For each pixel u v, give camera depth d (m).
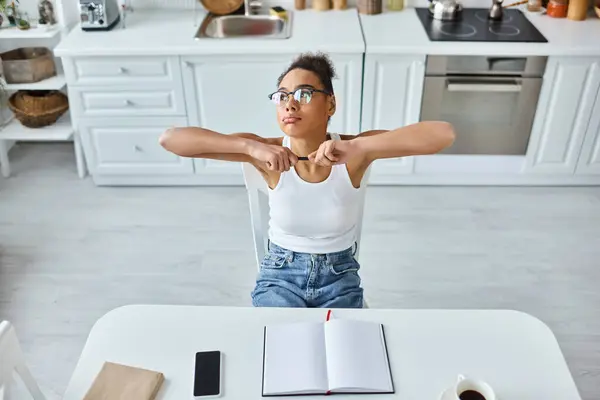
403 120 3.11
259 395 1.30
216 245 2.96
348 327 1.41
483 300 2.62
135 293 2.67
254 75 3.00
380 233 3.01
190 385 1.32
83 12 3.01
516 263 2.83
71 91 3.05
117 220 3.14
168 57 2.95
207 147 1.58
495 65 2.92
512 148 3.19
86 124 3.16
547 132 3.13
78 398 1.30
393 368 1.35
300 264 1.73
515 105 3.04
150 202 3.28
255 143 1.55
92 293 2.67
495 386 1.31
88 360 1.38
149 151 3.25
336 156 1.52
